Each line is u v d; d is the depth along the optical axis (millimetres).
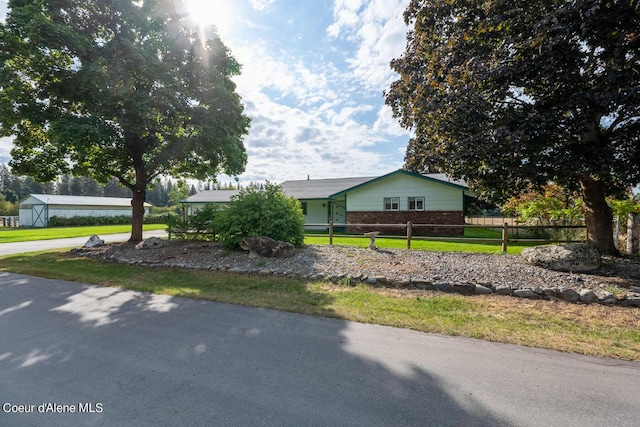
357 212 17188
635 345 3215
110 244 11625
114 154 10547
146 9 8875
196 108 9570
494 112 6051
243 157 11617
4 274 7086
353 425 2023
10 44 7828
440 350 3146
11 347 3264
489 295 4879
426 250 8820
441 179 16422
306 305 4586
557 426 2012
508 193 6914
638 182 5359
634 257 6660
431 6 6648
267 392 2412
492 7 5398
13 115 8367
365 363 2879
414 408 2199
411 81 7406
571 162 5047
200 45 9805
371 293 5125
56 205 30969
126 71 8320
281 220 8469
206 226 10812
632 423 2043
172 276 6539
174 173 12984
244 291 5375
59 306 4680
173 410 2197
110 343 3350
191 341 3395
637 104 4363
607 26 4332
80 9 8828
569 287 4828
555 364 2850
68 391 2445
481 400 2297
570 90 5059
